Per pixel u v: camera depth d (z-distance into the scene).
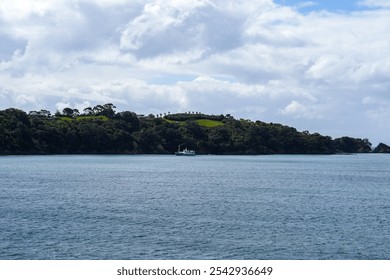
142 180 116.19
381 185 111.56
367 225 57.16
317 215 63.72
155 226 54.56
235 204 73.06
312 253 44.22
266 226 55.41
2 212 62.75
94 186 98.81
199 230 52.69
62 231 51.28
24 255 42.41
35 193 84.44
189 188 97.44
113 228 53.16
